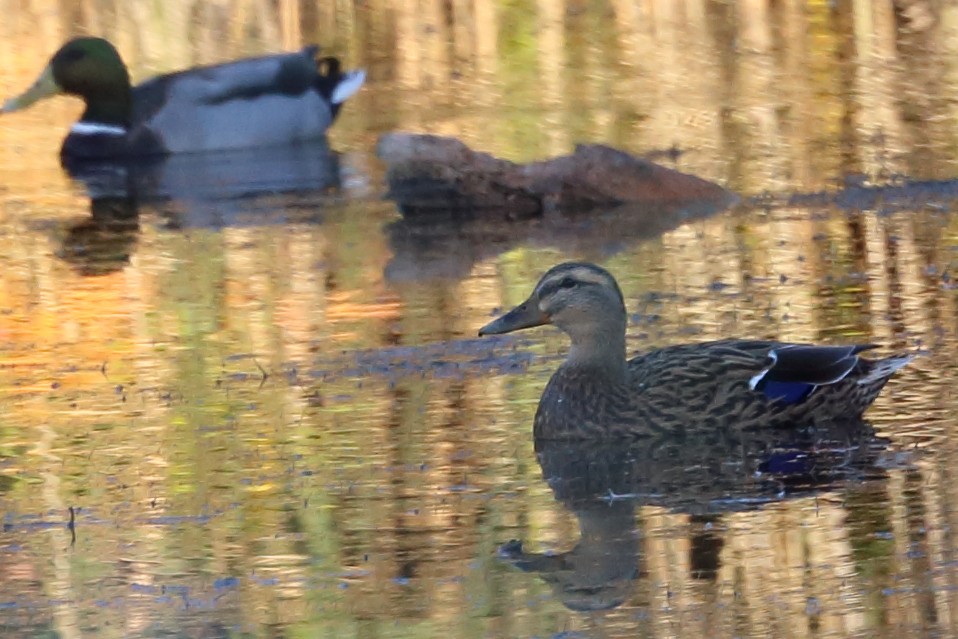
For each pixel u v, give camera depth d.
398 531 11.63
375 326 17.30
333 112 29.86
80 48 29.20
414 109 29.78
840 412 14.08
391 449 13.47
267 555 11.27
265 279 19.58
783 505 11.90
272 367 15.98
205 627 10.07
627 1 34.97
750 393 14.03
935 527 11.23
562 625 9.88
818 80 29.30
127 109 29.27
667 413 13.98
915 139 24.97
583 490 12.46
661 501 12.14
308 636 9.88
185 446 13.67
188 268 20.30
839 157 24.22
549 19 34.47
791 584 10.38
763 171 23.78
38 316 18.25
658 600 10.23
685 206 22.44
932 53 30.53
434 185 23.27
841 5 33.81
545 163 23.03
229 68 29.73
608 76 30.66
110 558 11.28
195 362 16.25
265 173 26.83
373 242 21.36
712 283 18.30
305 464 13.16
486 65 32.16
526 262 19.91
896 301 17.02
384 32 34.56
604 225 21.70
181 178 26.88
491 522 11.78
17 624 10.20
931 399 14.20
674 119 27.31
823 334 15.98
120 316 18.14
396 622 10.02
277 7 35.53
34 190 26.09
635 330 16.59
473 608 10.21
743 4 34.53
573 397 14.05
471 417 14.35
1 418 14.60
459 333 16.94
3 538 11.73
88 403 15.01
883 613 9.86
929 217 20.64
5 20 35.91
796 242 19.91
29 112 32.72
